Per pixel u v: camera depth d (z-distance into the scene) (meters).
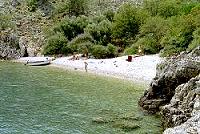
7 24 93.88
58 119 39.28
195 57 42.75
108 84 57.06
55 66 75.19
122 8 95.12
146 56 76.31
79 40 88.25
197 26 71.06
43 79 61.38
